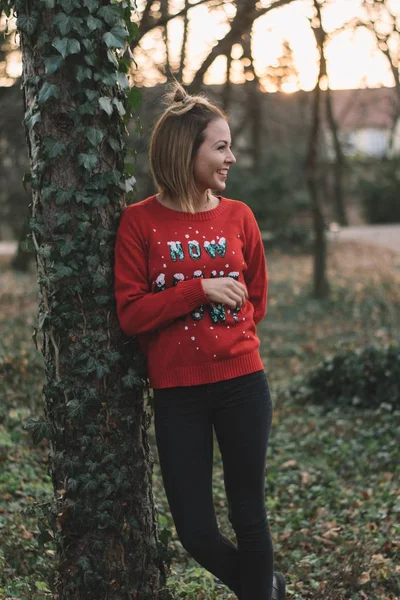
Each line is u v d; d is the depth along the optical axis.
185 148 2.71
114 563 2.93
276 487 5.59
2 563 3.69
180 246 2.75
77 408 2.84
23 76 2.86
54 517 2.92
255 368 2.78
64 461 2.89
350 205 36.44
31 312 12.55
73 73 2.77
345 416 7.75
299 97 17.39
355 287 17.44
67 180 2.81
